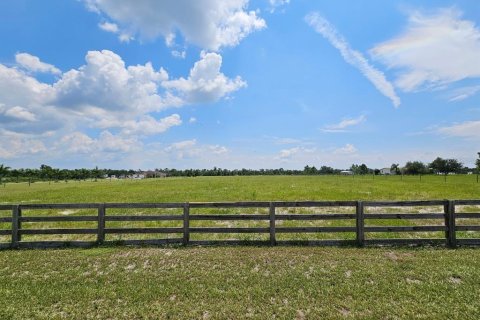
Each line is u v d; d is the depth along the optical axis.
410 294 6.09
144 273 7.45
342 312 5.56
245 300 5.99
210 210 18.31
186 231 10.18
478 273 7.07
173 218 10.22
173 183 54.88
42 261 8.36
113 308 5.76
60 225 14.90
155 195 28.34
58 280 7.08
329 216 10.11
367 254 8.72
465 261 7.98
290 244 10.05
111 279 7.10
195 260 8.28
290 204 10.20
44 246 9.93
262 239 10.85
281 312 5.54
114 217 10.24
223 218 10.20
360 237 9.94
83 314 5.55
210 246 9.89
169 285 6.70
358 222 9.98
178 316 5.46
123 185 51.62
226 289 6.48
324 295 6.15
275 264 7.93
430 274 7.10
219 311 5.61
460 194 25.81
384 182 51.06
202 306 5.78
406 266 7.61
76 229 10.20
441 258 8.25
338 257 8.40
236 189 35.00
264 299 6.02
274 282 6.76
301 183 49.19
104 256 8.71
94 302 5.99
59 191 37.22
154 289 6.51
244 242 10.17
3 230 9.94
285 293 6.26
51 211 19.11
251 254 8.73
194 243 10.10
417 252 8.95
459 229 9.86
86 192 34.41
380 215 10.04
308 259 8.28
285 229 10.16
